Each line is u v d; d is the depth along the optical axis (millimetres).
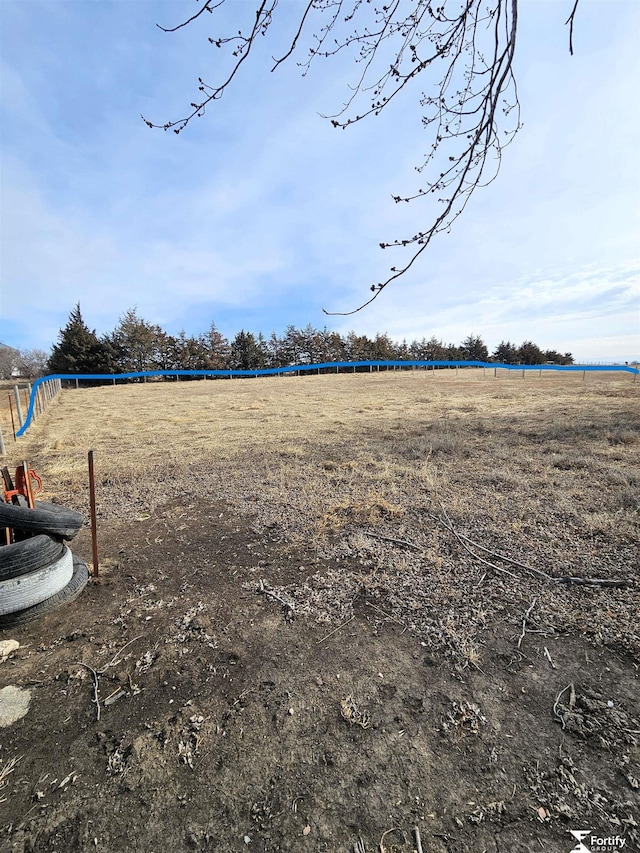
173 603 2580
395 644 2137
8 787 1443
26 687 1912
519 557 2986
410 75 1625
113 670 2012
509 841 1240
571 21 1397
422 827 1286
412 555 3088
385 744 1572
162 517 4148
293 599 2578
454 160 1593
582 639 2115
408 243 1649
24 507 2539
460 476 5223
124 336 38094
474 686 1838
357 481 5172
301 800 1379
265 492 4863
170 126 1666
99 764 1522
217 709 1762
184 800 1389
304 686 1875
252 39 1495
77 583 2672
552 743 1546
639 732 1574
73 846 1258
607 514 3693
